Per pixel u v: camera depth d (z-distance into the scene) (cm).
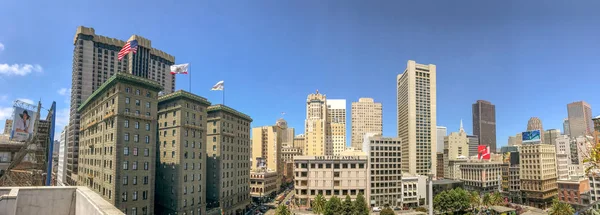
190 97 12375
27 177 13925
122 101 9975
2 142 16138
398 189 18675
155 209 12525
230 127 16025
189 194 12131
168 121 12431
